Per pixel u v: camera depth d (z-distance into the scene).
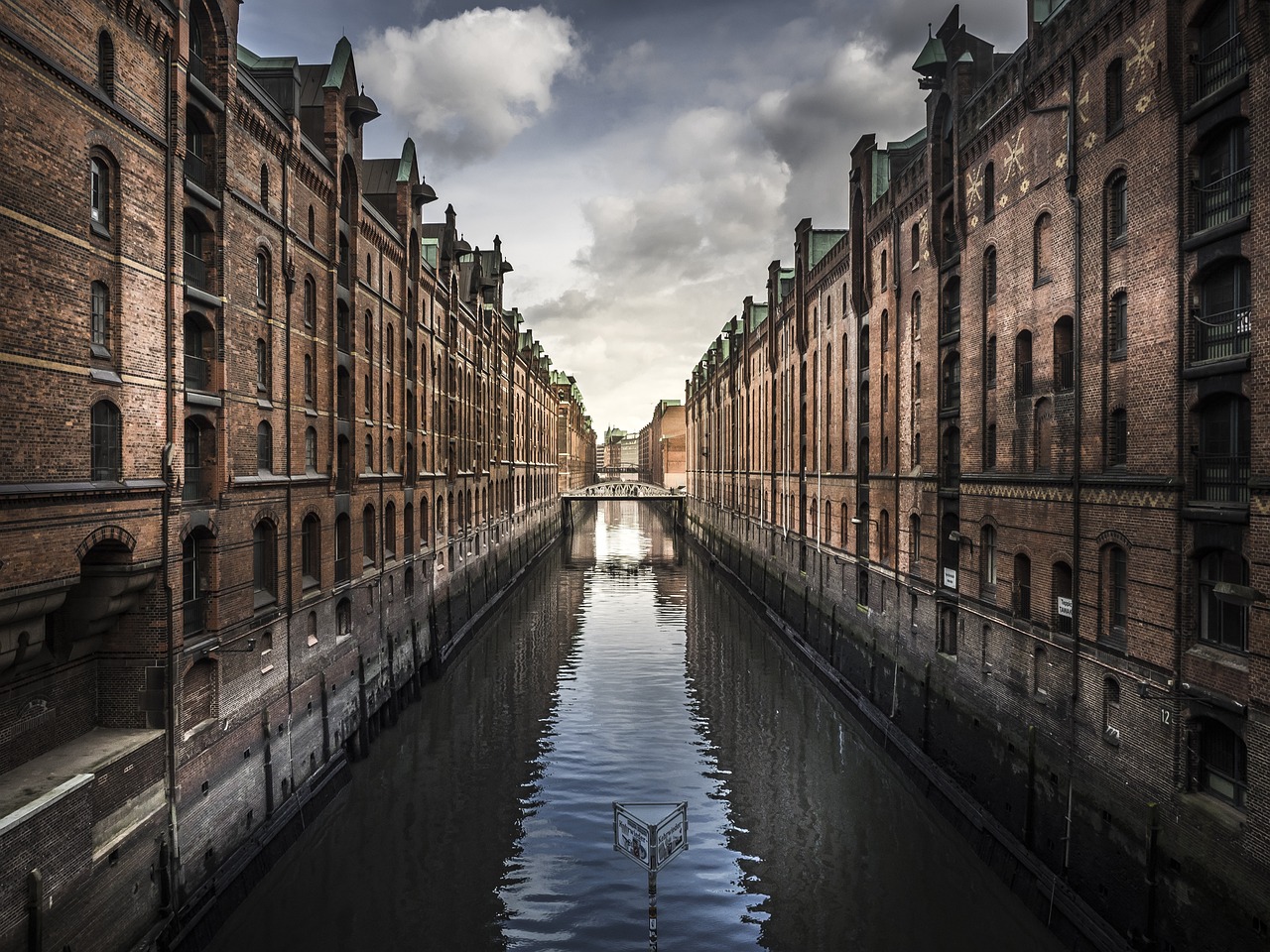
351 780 20.25
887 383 27.00
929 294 23.11
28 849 9.41
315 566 19.55
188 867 13.05
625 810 10.12
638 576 57.88
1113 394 14.47
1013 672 17.55
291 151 18.09
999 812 17.80
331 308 20.72
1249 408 11.43
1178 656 12.43
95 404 11.37
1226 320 11.84
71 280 10.87
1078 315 15.49
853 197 30.27
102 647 12.66
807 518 37.00
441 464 34.09
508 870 15.82
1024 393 17.91
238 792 14.93
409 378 29.17
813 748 22.80
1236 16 11.53
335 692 20.34
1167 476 12.84
